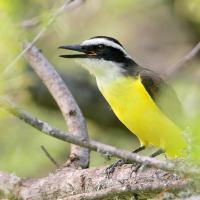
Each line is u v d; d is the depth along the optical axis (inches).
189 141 365.7
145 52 793.6
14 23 542.9
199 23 756.6
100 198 402.0
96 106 669.9
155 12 781.9
